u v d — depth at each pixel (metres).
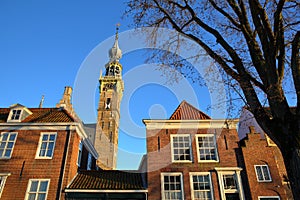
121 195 13.95
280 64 5.69
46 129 15.79
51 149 15.10
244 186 14.08
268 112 5.79
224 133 15.77
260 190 13.71
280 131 4.93
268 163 14.55
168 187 14.12
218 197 13.69
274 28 5.73
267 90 5.41
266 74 5.53
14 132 15.62
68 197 13.56
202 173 14.45
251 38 6.15
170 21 7.66
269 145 15.16
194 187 14.10
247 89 5.86
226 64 6.45
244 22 6.36
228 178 14.37
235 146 15.31
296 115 4.83
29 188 13.67
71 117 16.89
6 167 14.30
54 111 17.92
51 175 14.08
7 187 13.65
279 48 5.70
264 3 6.73
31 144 15.16
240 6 6.43
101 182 14.83
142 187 14.20
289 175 4.61
